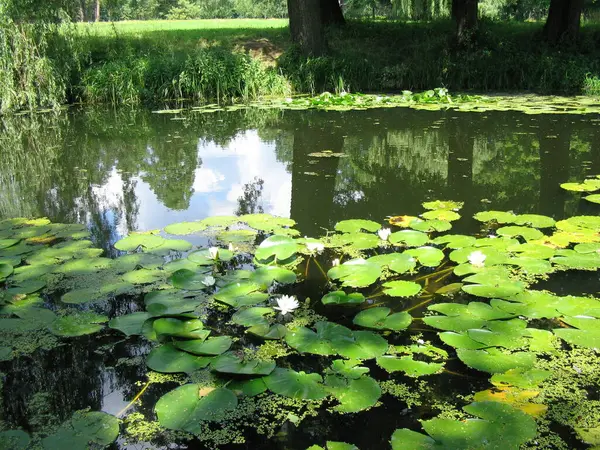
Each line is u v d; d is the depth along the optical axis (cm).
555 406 206
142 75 1148
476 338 243
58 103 1072
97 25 2194
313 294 304
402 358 235
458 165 584
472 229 393
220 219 418
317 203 466
